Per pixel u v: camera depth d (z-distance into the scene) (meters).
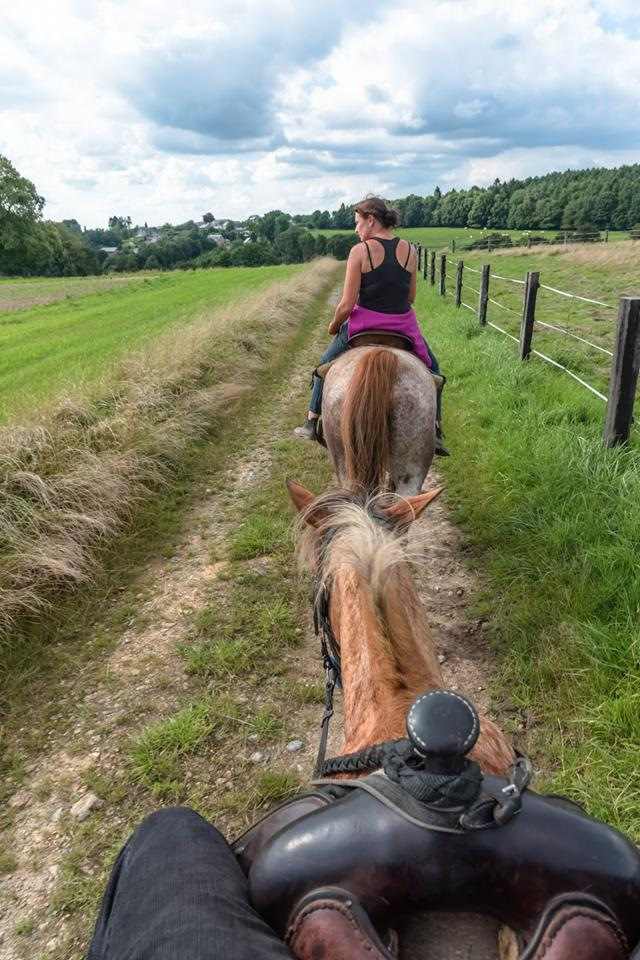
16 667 3.94
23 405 7.29
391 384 2.98
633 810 2.49
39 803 3.00
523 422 6.26
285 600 4.39
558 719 3.01
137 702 3.57
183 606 4.43
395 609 1.64
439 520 5.13
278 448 7.35
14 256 76.31
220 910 0.97
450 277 19.30
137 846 1.17
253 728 3.29
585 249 24.27
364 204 3.75
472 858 0.98
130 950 0.93
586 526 4.16
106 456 6.07
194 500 6.17
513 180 90.44
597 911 0.95
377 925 1.00
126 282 43.53
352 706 1.58
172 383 8.32
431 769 1.00
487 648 3.64
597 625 3.37
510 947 1.04
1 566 4.47
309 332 14.68
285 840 1.05
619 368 4.77
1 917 2.50
